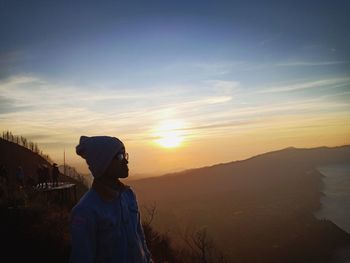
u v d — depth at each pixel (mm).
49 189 21359
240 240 97062
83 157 2535
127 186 2725
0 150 65188
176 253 25156
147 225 26391
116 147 2490
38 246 11086
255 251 90812
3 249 10680
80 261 2252
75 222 2328
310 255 96938
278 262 89188
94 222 2332
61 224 13531
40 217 13438
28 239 11312
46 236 11672
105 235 2363
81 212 2344
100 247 2359
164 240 25953
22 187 19109
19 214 12961
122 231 2447
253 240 99250
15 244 11016
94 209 2361
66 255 11180
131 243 2486
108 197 2443
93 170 2443
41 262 10555
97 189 2465
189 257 27109
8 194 15703
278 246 98500
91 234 2312
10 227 11820
